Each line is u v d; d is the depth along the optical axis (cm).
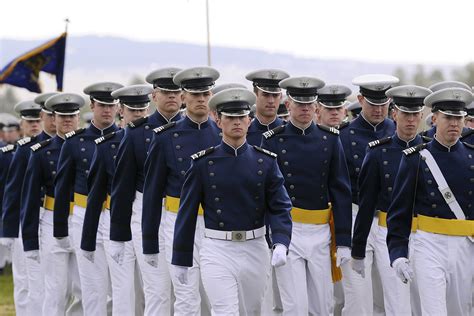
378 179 3281
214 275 2870
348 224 3184
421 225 2953
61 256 3775
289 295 3161
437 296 2920
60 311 3812
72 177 3703
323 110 3712
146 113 3634
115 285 3431
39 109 4575
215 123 3262
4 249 5872
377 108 3506
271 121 3512
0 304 4866
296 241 3178
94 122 3731
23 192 3856
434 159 2933
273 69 3462
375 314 3544
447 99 2917
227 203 2884
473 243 2942
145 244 3175
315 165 3203
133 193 3347
